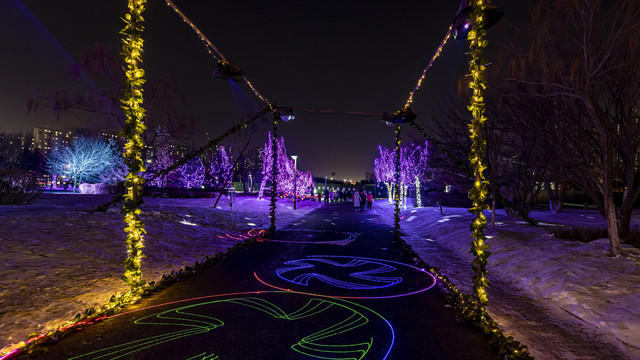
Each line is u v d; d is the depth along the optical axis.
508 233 9.28
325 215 22.64
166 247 8.44
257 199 34.28
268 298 4.85
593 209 24.77
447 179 14.68
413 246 9.80
